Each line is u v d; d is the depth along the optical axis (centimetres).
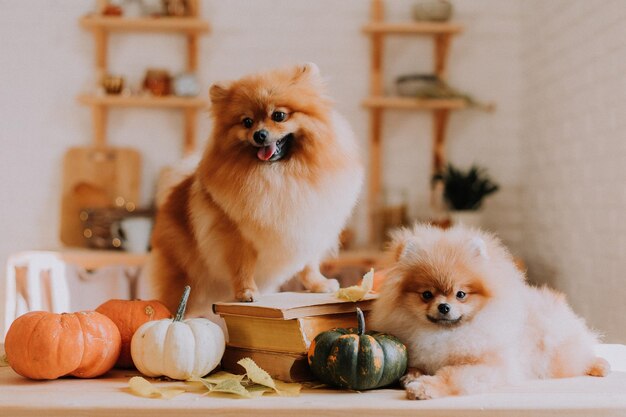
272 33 418
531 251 411
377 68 416
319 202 177
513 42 424
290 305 147
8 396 130
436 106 401
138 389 132
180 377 144
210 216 183
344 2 419
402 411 120
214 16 416
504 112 422
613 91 304
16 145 410
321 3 419
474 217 385
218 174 177
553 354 146
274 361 147
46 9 411
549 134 384
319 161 178
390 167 423
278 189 173
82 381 146
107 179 410
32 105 411
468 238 145
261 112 175
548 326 147
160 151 417
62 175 410
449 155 423
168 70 416
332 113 189
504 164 422
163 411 122
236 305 153
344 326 155
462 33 423
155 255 207
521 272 155
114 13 394
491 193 403
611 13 305
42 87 411
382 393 132
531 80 412
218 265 188
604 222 314
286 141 180
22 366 143
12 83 410
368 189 421
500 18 423
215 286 201
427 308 136
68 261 355
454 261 138
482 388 130
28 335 143
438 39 417
